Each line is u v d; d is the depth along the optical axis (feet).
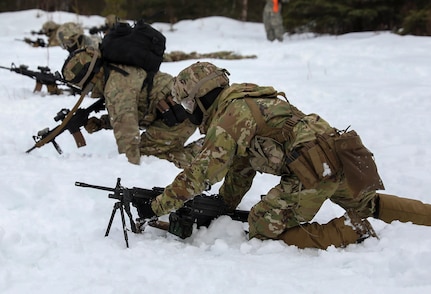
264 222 14.29
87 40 37.09
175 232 14.73
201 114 14.35
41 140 23.29
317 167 13.37
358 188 13.33
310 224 14.51
